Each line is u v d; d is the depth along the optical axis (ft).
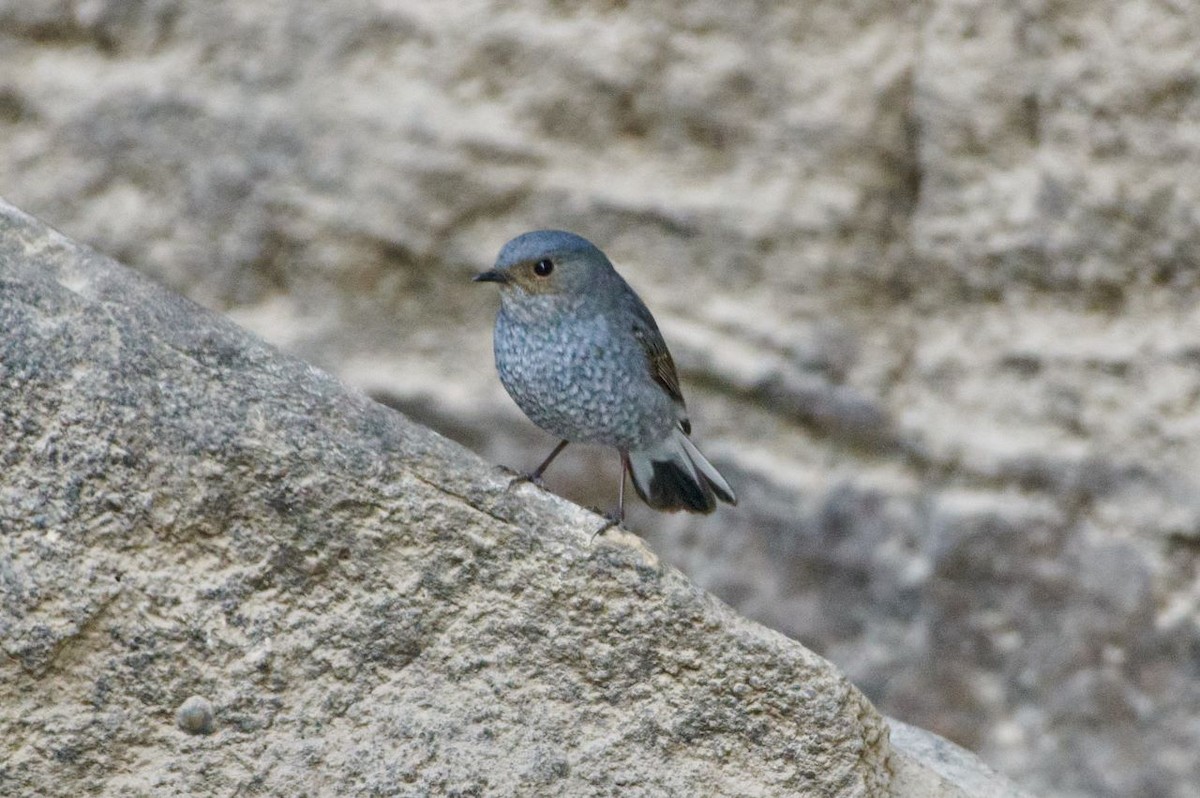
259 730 19.42
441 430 47.55
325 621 19.72
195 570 19.42
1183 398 43.83
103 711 19.04
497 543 20.27
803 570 46.29
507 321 29.27
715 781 20.40
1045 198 44.16
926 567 45.65
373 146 47.57
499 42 47.32
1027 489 45.03
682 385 46.83
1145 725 43.98
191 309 20.17
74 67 48.44
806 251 46.44
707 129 46.83
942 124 45.03
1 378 19.04
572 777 20.11
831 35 46.11
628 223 47.01
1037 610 44.93
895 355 46.26
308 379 20.27
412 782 19.72
